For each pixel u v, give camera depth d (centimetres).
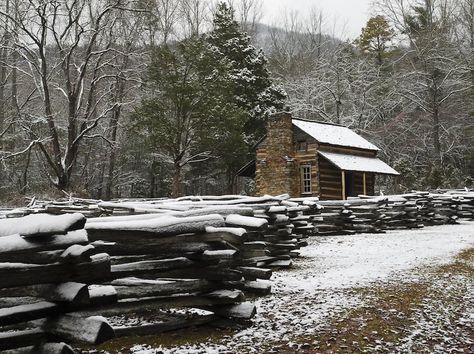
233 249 512
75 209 1257
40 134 2917
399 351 470
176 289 489
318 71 4416
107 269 373
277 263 885
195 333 502
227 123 2852
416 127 3975
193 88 2716
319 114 4216
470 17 4066
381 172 2608
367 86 4091
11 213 1369
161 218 468
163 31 3878
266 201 952
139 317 539
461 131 3850
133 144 3391
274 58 5206
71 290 347
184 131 2906
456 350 478
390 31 4722
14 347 353
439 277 804
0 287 325
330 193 2620
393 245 1234
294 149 2703
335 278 790
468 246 1194
